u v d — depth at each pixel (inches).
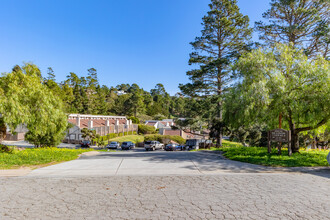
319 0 1101.1
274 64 553.6
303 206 191.6
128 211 179.3
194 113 1423.5
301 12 1120.8
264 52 590.9
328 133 1053.8
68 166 388.5
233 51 1291.8
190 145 1302.9
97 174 319.0
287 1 1112.8
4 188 244.5
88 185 258.7
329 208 187.2
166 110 5241.1
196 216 169.3
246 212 177.6
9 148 553.0
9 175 307.3
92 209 183.5
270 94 527.8
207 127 1387.8
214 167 380.2
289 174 324.2
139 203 197.9
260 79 542.0
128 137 2337.6
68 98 3262.8
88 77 4397.1
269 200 206.7
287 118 590.2
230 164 412.2
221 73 1289.4
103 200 205.8
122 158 521.0
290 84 515.2
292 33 1136.8
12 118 495.5
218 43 1322.6
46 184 262.4
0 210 180.9
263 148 713.6
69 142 1918.1
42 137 890.1
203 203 198.2
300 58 554.6
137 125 2812.5
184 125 1478.8
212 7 1380.4
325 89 481.4
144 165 400.2
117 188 246.5
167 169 360.8
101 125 2289.6
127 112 4057.6
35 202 200.1
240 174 321.4
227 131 1219.2
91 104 3617.1
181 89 1423.5
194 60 1381.6
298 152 565.9
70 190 238.1
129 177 301.4
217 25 1307.8
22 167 373.1
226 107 631.8
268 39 1251.2
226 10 1362.0
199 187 251.3
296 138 577.0
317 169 363.3
